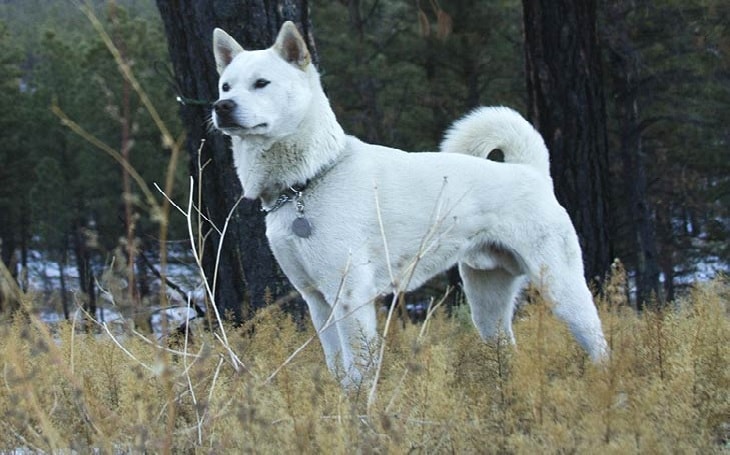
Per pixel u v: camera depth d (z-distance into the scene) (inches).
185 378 233.0
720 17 882.8
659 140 1151.6
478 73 1076.5
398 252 286.7
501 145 323.9
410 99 1066.7
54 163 1259.8
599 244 541.3
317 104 285.1
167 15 384.2
